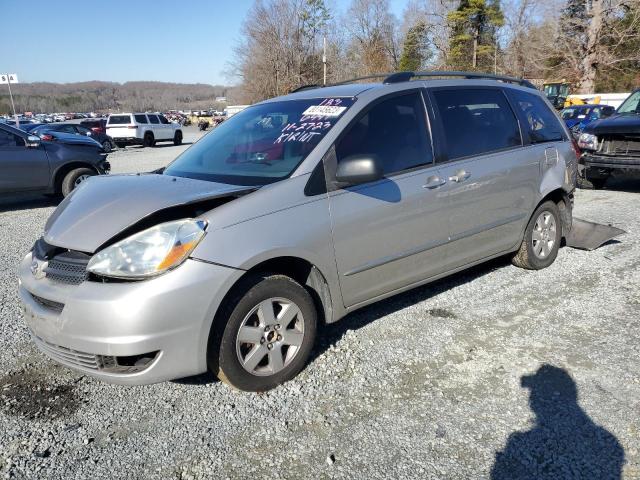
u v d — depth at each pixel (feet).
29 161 30.30
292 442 8.84
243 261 9.36
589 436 8.73
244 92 162.40
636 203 26.78
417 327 12.84
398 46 167.12
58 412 9.86
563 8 134.82
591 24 127.24
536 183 15.40
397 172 11.93
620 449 8.41
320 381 10.57
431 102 13.07
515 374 10.66
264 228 9.71
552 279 15.84
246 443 8.85
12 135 30.04
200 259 9.02
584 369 10.78
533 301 14.26
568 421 9.13
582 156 29.45
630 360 11.08
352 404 9.81
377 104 12.01
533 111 16.02
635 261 17.30
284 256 9.96
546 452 8.40
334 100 12.19
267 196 9.97
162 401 10.13
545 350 11.60
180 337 8.96
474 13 147.23
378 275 11.75
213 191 10.00
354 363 11.21
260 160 11.40
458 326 12.85
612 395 9.85
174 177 11.49
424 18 157.89
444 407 9.64
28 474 8.23
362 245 11.21
